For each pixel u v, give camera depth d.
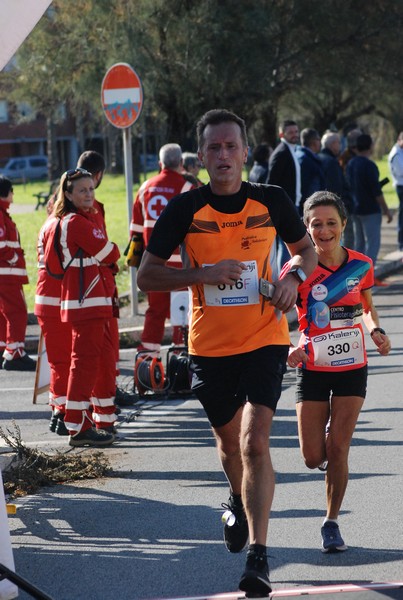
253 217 7.27
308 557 8.02
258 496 6.74
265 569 6.56
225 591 7.41
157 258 7.28
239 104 38.84
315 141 20.61
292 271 7.37
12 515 9.43
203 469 10.88
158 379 14.22
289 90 42.50
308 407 8.25
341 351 8.14
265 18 36.28
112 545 8.52
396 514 8.96
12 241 17.09
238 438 7.64
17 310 17.25
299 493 9.77
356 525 8.72
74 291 11.66
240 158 7.23
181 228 7.27
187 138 38.50
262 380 7.15
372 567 7.74
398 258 28.03
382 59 41.12
